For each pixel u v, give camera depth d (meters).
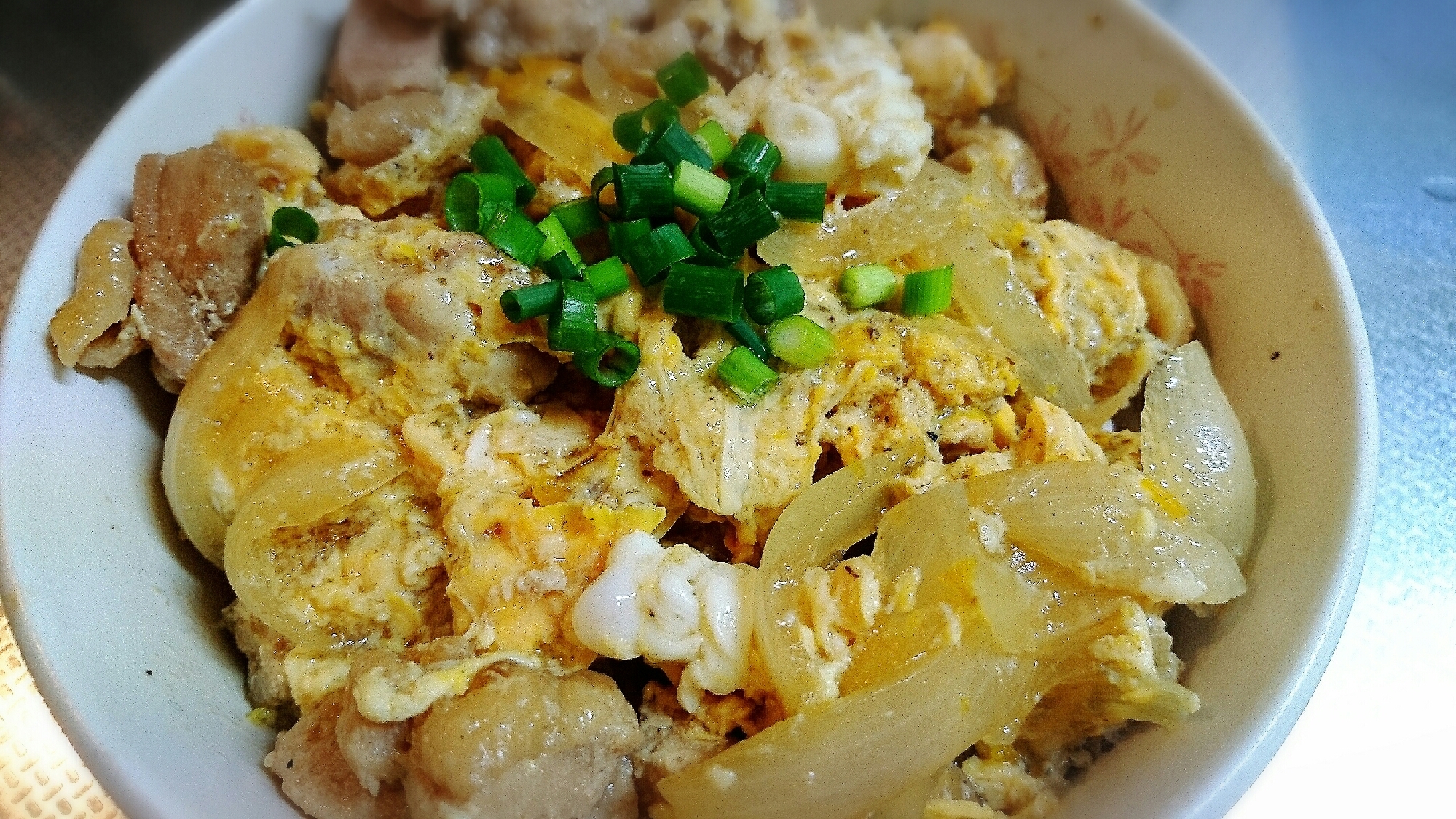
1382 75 0.19
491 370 0.12
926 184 0.13
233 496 0.11
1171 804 0.09
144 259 0.12
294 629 0.11
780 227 0.13
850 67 0.14
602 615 0.10
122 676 0.10
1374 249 0.17
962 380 0.12
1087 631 0.10
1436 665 0.13
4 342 0.10
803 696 0.10
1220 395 0.12
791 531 0.11
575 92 0.14
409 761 0.09
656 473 0.12
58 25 0.20
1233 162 0.13
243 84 0.14
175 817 0.09
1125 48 0.14
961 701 0.10
